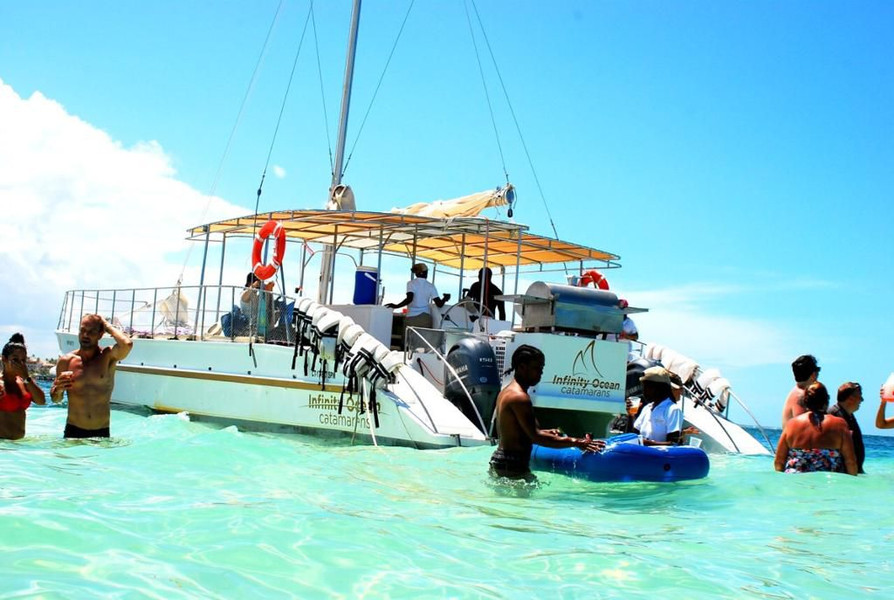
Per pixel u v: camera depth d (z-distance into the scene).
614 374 8.89
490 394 8.57
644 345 11.90
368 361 8.46
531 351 6.09
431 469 6.72
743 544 4.37
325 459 7.04
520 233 10.59
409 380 8.58
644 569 3.65
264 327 10.08
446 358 9.05
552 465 6.75
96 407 7.23
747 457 9.52
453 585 3.21
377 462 7.01
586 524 4.78
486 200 11.31
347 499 5.12
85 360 7.29
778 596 3.32
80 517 3.85
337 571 3.30
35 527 3.57
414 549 3.80
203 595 2.84
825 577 3.66
